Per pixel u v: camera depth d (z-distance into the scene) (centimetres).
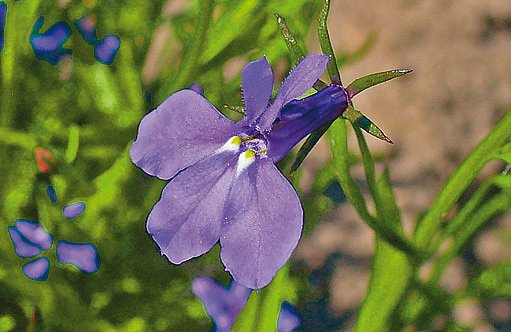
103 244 18
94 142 18
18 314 17
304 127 12
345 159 14
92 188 17
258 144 11
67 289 16
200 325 18
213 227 11
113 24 18
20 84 18
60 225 17
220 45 17
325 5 12
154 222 11
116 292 18
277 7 17
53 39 17
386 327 15
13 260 16
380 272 15
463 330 16
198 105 11
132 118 18
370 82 12
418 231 14
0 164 17
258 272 11
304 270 21
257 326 14
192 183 11
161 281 18
